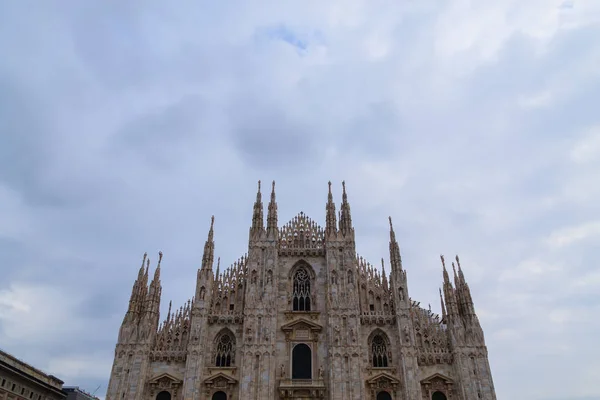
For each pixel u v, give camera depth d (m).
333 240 75.75
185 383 64.12
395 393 64.94
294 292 74.00
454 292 72.31
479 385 64.69
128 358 65.94
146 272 74.31
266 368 65.69
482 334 68.50
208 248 74.81
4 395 61.56
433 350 68.56
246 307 69.88
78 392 91.56
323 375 66.50
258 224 77.56
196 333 67.81
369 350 68.81
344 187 81.19
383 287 73.75
